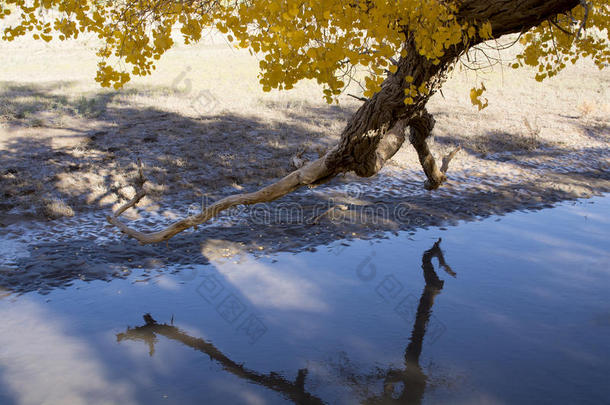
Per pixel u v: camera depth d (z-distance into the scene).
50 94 18.83
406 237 9.25
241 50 32.41
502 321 6.45
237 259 8.21
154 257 8.19
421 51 3.09
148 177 11.72
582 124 18.59
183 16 3.72
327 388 5.14
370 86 2.95
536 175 13.31
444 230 9.62
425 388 5.14
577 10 3.90
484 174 13.25
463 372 5.43
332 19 2.86
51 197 10.38
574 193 12.03
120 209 5.71
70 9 3.62
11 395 4.86
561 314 6.62
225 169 12.46
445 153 14.62
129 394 4.97
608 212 10.80
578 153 15.47
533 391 5.10
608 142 16.78
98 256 8.13
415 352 5.77
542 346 5.90
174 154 13.23
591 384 5.22
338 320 6.44
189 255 8.30
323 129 16.17
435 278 7.65
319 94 21.45
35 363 5.39
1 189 10.47
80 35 33.12
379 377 5.32
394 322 6.39
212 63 27.88
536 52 4.22
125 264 7.93
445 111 19.64
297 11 2.74
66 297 6.89
